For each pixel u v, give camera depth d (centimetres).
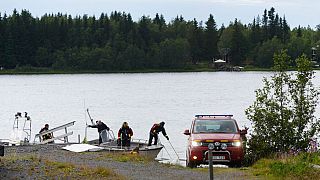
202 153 4488
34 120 12600
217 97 19850
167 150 7425
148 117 13000
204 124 4862
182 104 16950
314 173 3647
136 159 4803
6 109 15612
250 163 4819
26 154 5062
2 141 6525
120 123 11725
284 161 4131
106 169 3916
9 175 3675
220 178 3709
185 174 3922
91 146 5653
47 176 3669
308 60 5166
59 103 17875
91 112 14525
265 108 5116
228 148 4491
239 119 11606
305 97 5109
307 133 5053
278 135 5019
